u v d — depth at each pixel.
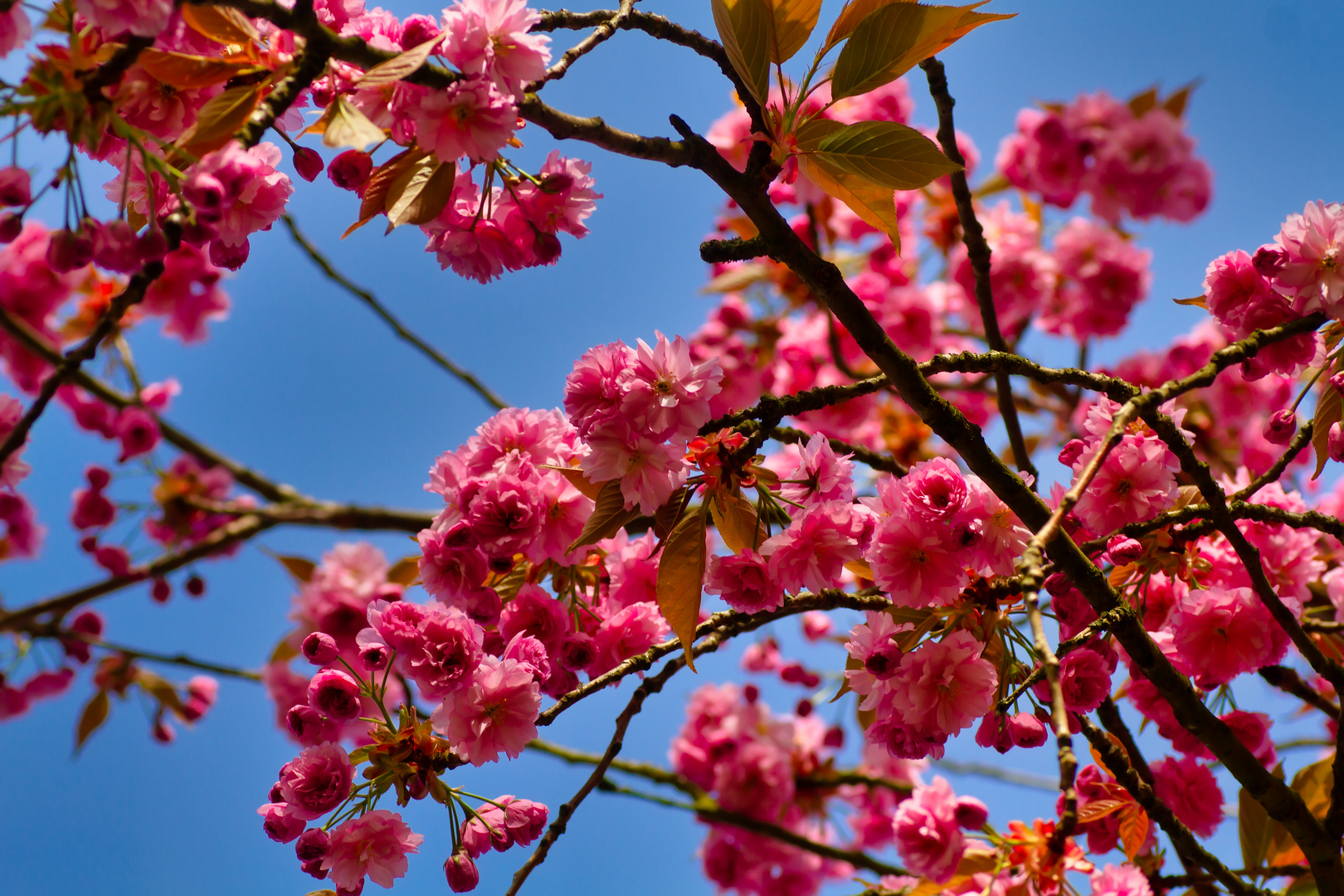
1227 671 1.88
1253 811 1.95
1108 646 1.86
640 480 1.77
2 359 2.89
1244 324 1.88
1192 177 2.78
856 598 1.90
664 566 1.79
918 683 1.82
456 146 1.74
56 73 1.68
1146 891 1.89
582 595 1.91
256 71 1.74
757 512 1.81
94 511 2.79
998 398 2.14
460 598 1.83
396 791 1.83
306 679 2.56
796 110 1.81
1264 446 2.82
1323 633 1.99
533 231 1.84
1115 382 1.85
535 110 1.77
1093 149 2.85
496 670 1.81
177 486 2.87
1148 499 1.84
